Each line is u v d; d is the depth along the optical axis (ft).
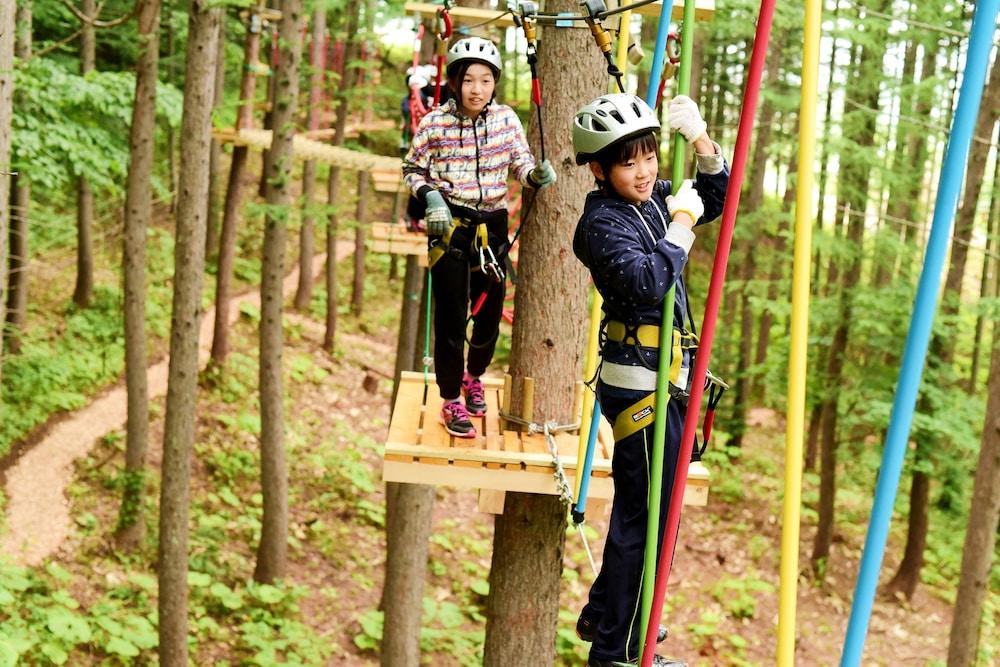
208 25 30.50
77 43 55.42
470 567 48.88
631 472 9.62
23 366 48.93
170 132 72.49
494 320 13.83
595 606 10.23
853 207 46.09
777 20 34.58
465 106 12.77
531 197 14.12
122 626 36.76
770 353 79.36
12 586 34.94
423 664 41.37
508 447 13.32
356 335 78.74
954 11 36.70
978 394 62.59
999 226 51.24
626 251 8.80
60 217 62.75
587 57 13.89
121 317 58.59
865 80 40.45
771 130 57.36
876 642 47.21
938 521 59.52
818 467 72.59
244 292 75.61
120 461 47.55
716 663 44.01
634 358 9.46
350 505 52.49
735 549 54.08
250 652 38.75
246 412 57.67
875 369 45.93
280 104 38.93
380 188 35.37
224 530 46.91
